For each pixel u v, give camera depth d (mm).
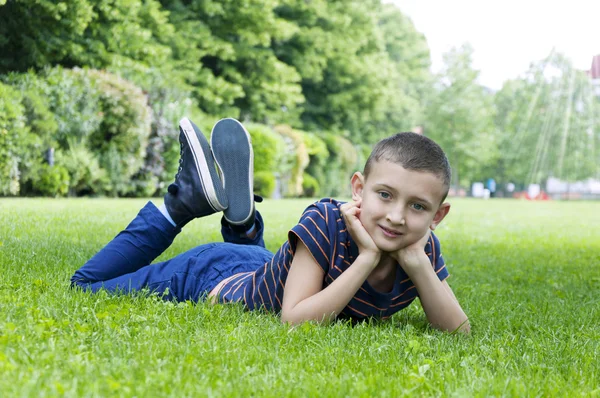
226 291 3004
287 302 2641
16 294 2828
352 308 2789
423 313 3459
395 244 2559
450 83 43219
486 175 49312
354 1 28234
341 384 1822
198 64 20828
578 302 4133
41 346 1975
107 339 2146
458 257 6500
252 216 3434
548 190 48812
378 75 28984
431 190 2475
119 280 3104
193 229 7391
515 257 6750
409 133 2553
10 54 15539
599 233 10930
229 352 2105
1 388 1565
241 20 22250
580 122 44250
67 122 12875
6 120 11211
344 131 28125
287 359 2115
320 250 2625
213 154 3326
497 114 52938
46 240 5043
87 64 16500
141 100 13914
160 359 1957
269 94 23438
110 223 6930
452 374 2043
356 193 2691
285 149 19953
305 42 25922
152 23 19141
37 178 12242
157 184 15547
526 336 2869
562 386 2004
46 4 15070
